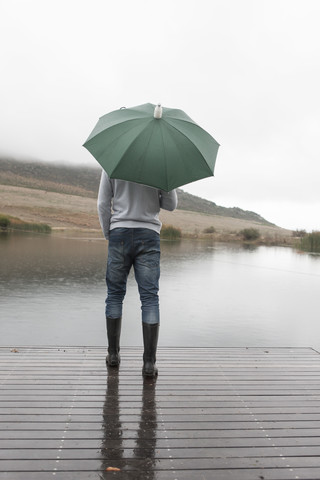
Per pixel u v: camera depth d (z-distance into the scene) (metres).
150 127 2.36
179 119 2.47
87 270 11.30
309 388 2.58
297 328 6.18
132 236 2.62
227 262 16.95
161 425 2.06
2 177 130.88
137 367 2.84
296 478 1.68
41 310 6.58
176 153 2.33
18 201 65.56
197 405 2.29
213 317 6.75
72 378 2.61
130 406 2.25
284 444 1.93
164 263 15.25
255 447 1.89
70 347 3.26
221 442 1.92
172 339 5.39
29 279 9.46
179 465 1.74
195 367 2.89
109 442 1.89
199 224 65.19
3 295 7.62
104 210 2.68
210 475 1.68
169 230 37.81
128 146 2.29
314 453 1.86
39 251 16.23
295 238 40.78
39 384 2.50
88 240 24.77
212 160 2.44
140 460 1.76
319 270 14.98
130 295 8.18
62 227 42.78
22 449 1.81
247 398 2.41
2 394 2.35
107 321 2.78
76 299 7.48
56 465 1.70
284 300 8.58
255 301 8.36
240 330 5.98
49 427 2.00
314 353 3.33
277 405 2.33
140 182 2.29
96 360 2.96
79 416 2.12
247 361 3.07
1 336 5.15
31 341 4.98
